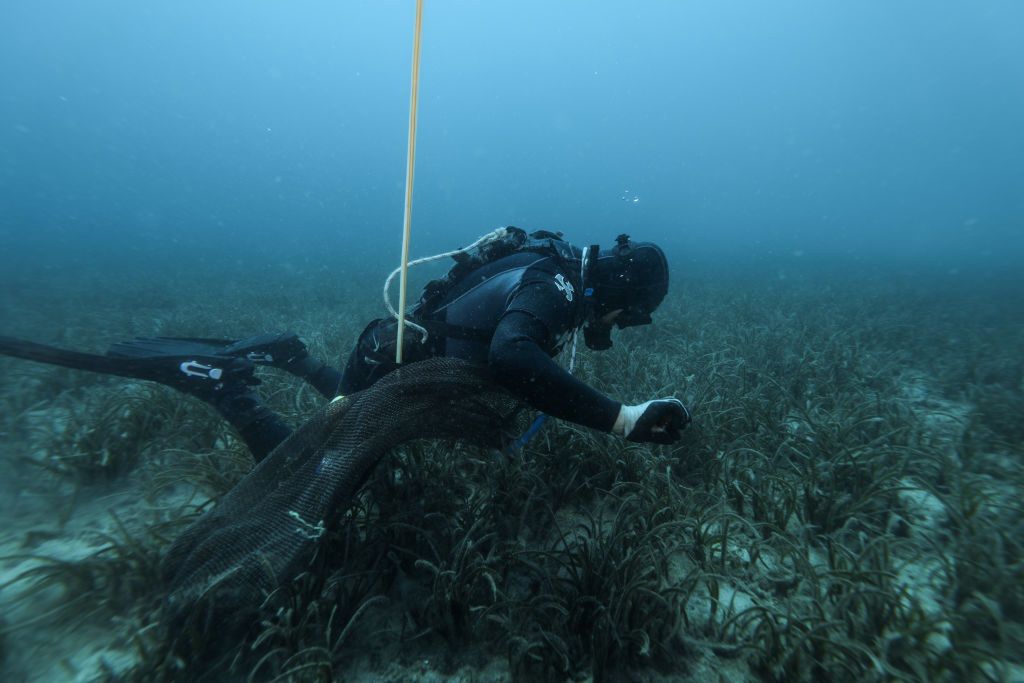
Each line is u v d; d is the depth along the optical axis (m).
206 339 2.89
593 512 2.82
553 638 1.79
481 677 1.79
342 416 1.94
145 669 1.68
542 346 1.84
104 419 3.35
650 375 4.95
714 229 127.12
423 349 2.12
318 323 8.90
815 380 4.96
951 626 2.05
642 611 1.94
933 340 7.23
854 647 1.79
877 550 2.41
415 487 2.61
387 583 2.12
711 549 2.42
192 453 3.20
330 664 1.68
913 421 3.91
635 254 2.13
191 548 1.86
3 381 4.70
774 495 2.85
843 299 11.69
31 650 1.81
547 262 2.07
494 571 2.03
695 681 1.80
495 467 2.71
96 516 2.72
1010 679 1.78
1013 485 3.17
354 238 56.50
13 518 2.66
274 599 1.85
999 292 14.14
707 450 3.29
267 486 1.90
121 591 2.02
